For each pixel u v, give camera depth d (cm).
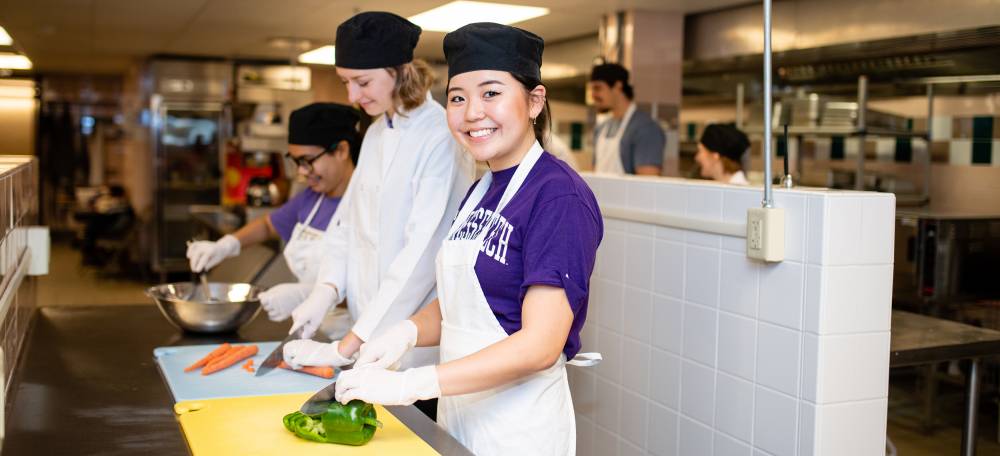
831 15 523
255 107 931
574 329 172
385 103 240
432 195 237
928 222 438
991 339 277
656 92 609
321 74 963
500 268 166
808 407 203
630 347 270
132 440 167
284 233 331
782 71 596
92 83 1388
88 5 611
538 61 169
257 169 950
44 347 245
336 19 635
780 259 208
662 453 255
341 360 211
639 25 600
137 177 1200
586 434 296
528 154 170
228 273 573
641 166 479
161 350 234
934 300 436
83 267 1002
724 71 638
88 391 201
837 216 198
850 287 201
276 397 191
